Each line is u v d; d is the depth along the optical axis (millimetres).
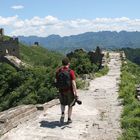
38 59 152375
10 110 13898
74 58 51750
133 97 18078
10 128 12125
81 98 20312
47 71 45969
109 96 20953
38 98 34656
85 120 13898
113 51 64812
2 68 64938
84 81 28266
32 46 179500
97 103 18469
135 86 22047
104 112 15656
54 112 15406
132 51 137375
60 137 11461
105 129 12484
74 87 12750
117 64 45938
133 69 45844
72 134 11844
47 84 38000
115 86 26422
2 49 116875
